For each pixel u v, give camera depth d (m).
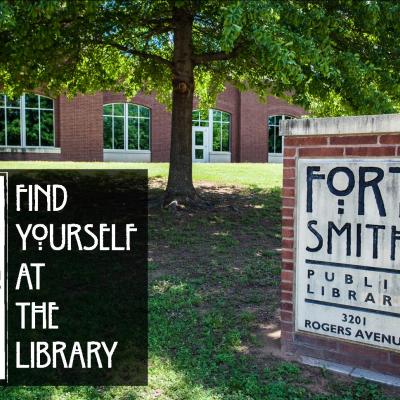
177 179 10.50
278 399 3.15
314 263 3.63
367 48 9.30
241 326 4.38
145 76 12.86
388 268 3.33
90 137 23.95
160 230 8.38
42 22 8.09
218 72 12.80
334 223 3.52
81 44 9.92
